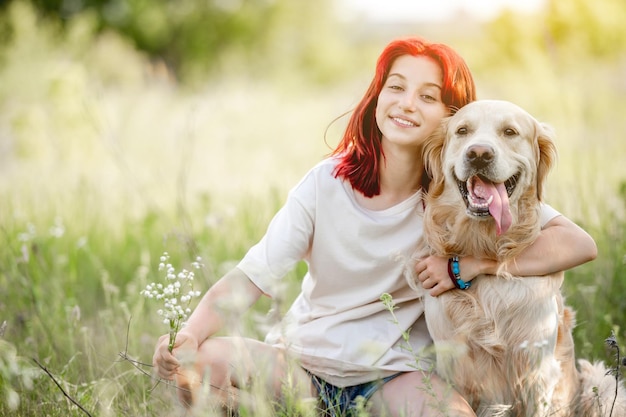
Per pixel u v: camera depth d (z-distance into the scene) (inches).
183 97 565.9
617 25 463.8
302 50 1018.7
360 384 114.0
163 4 987.3
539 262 111.2
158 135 369.7
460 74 117.2
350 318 114.7
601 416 107.9
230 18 984.3
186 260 169.0
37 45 561.6
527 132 113.3
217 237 198.4
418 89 114.0
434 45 115.8
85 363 131.8
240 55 943.7
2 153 348.2
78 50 619.2
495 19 488.1
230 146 339.9
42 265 167.0
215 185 280.4
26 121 344.2
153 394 117.0
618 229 168.9
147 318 150.7
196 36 965.8
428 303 114.2
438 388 108.1
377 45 1106.1
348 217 114.0
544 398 110.6
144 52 957.8
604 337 140.9
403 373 111.9
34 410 112.0
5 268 171.0
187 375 105.7
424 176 120.0
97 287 179.5
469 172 107.3
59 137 334.3
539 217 113.7
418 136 114.0
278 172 310.2
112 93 490.6
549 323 110.8
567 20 467.5
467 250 112.4
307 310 121.6
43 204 231.5
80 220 218.1
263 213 211.3
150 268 186.7
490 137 109.3
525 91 340.5
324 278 116.6
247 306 110.7
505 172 107.4
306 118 465.7
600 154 258.1
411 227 116.3
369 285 115.3
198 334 108.5
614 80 410.3
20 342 139.9
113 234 213.6
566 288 156.0
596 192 203.0
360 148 115.9
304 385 101.6
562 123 297.3
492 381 111.9
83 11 905.5
